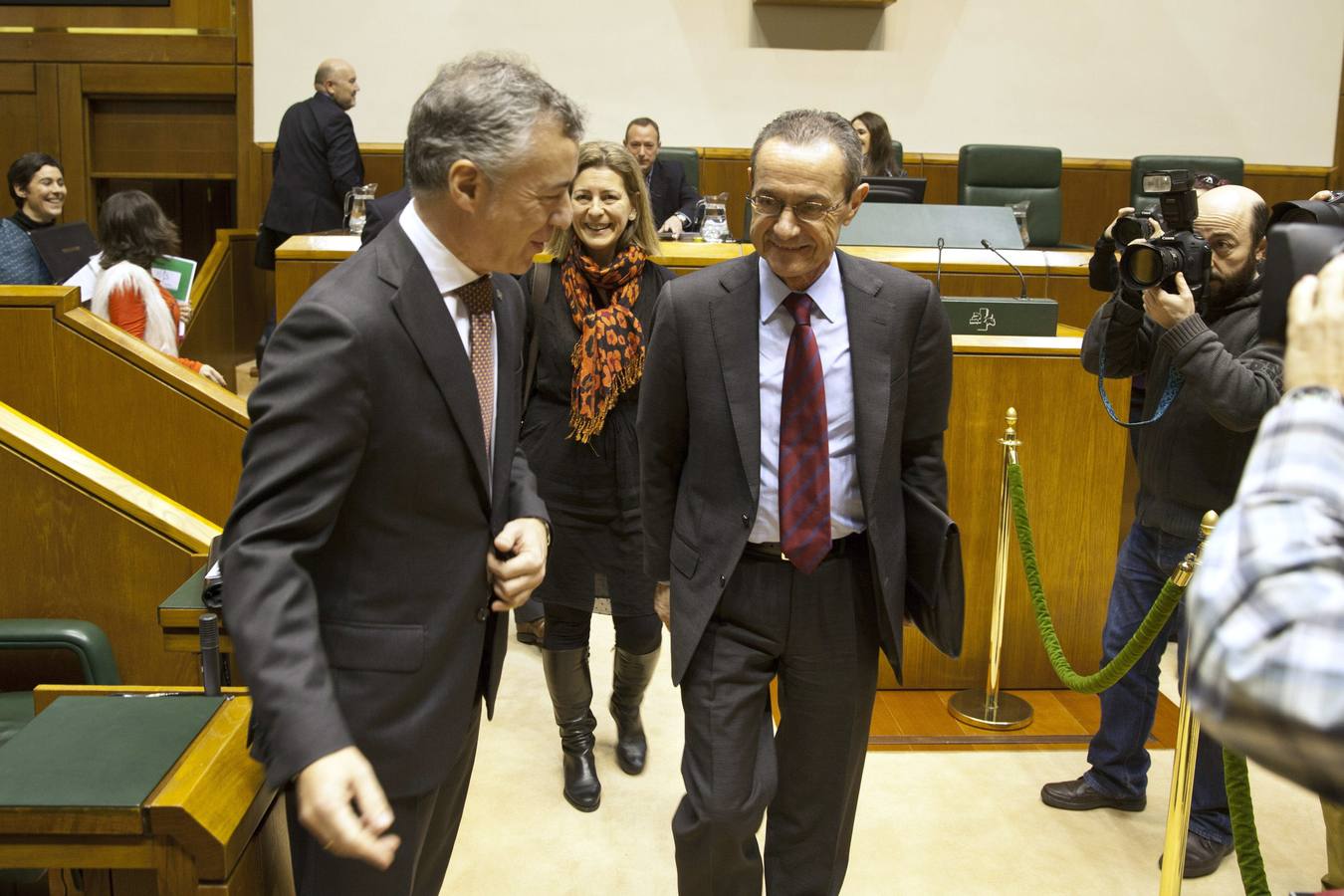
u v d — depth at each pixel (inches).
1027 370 138.6
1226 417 92.1
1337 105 319.9
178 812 54.7
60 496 101.3
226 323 284.4
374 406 55.4
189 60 305.6
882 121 242.2
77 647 94.9
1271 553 32.6
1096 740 118.7
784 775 85.6
